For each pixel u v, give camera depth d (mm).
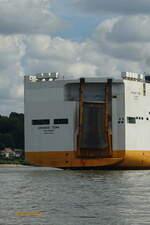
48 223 44000
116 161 110938
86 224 43562
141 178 86750
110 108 111688
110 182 78562
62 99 111375
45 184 76250
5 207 51656
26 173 110938
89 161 111125
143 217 46344
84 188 69312
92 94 111438
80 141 110062
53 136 112438
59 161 112250
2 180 86250
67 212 48750
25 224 43688
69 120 110812
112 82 110812
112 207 51406
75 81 110250
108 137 110188
